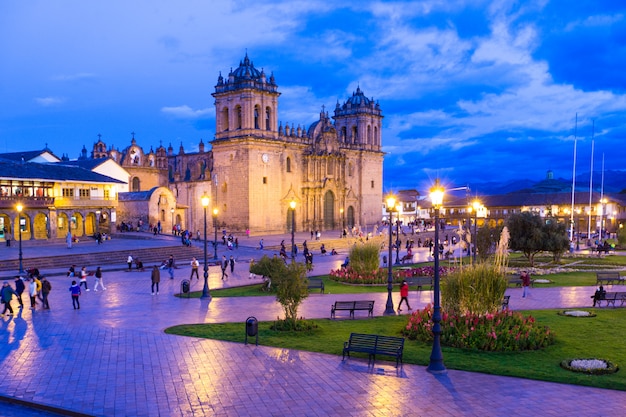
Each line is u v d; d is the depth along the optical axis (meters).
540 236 56.69
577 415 16.36
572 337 25.56
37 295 33.66
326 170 107.50
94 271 50.09
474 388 18.69
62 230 73.56
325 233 101.50
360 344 22.34
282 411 16.70
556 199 126.25
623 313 31.47
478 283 26.44
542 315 30.72
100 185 77.62
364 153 117.44
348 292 40.44
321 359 22.03
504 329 24.08
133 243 68.62
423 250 79.06
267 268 40.59
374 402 17.42
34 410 17.17
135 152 109.94
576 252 76.31
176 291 40.09
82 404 17.22
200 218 101.38
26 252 56.94
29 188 69.06
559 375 19.88
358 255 46.97
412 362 21.59
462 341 23.72
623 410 16.72
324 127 108.19
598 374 19.97
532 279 47.38
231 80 94.56
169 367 20.92
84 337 25.52
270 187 96.56
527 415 16.38
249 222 93.00
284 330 26.67
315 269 55.62
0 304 34.34
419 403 17.34
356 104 118.25
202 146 119.44
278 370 20.59
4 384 19.03
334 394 18.12
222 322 28.98
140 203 88.62
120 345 24.06
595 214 120.88
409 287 42.97
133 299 36.50
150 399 17.66
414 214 161.75
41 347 23.75
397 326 28.06
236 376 19.91
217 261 60.84
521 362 21.61
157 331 26.80
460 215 135.75
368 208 118.69
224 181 96.81
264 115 95.38
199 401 17.50
